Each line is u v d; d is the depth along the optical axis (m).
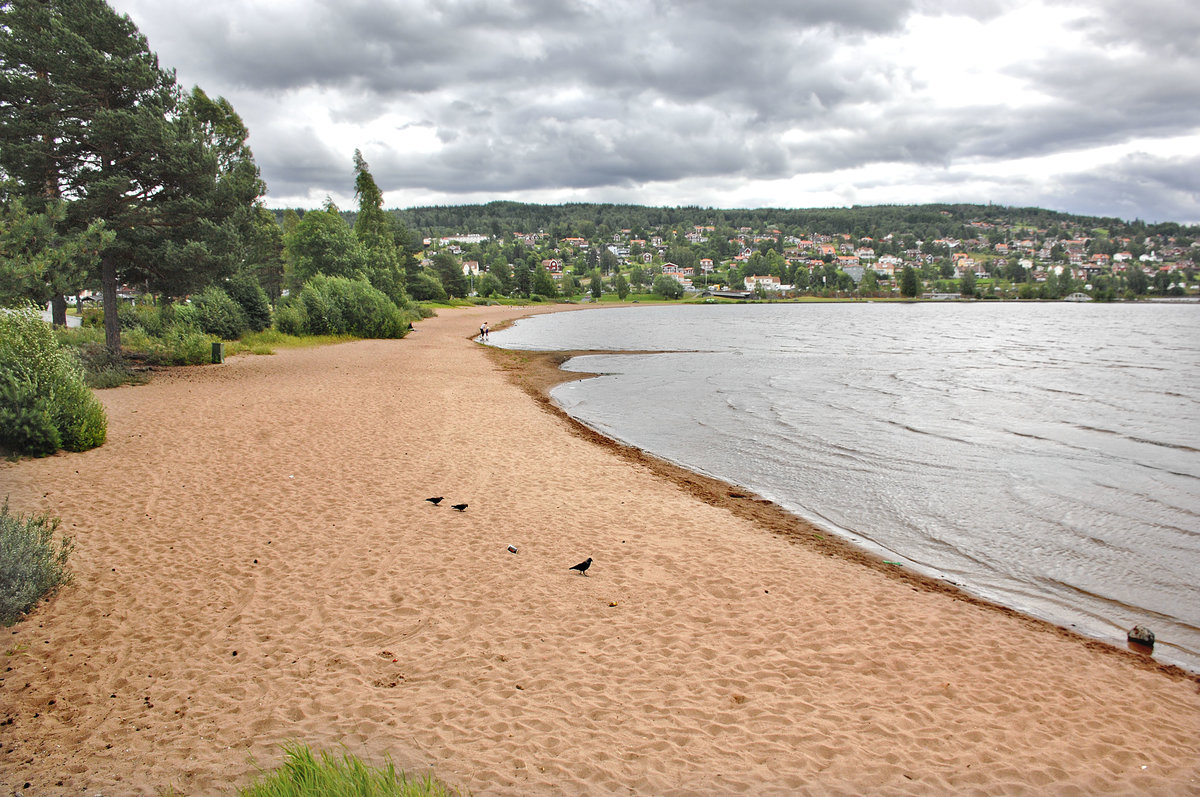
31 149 20.83
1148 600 9.20
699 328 81.31
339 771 4.23
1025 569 10.24
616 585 8.35
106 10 22.61
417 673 5.98
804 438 19.73
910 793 4.64
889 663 6.71
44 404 12.63
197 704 5.35
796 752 5.04
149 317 34.38
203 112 39.47
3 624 6.51
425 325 69.94
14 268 17.56
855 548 10.82
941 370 38.88
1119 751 5.39
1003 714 5.87
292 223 79.00
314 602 7.39
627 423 21.70
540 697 5.66
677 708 5.60
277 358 31.94
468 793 4.31
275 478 12.04
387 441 15.45
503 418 19.75
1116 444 19.25
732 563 9.41
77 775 4.40
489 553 9.15
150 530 9.26
